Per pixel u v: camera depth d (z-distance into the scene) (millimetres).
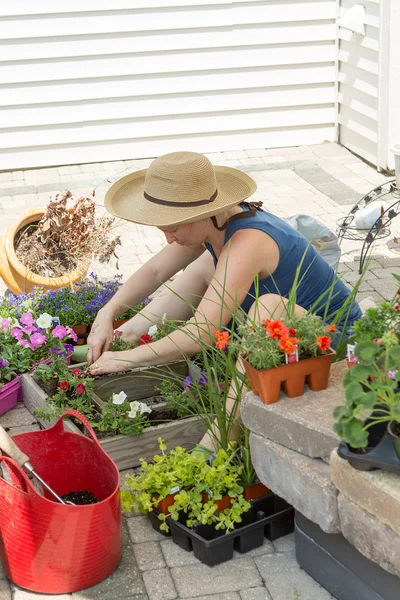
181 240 3361
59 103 8312
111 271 5844
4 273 5043
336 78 8586
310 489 2613
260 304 3232
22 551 2752
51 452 3113
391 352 2270
